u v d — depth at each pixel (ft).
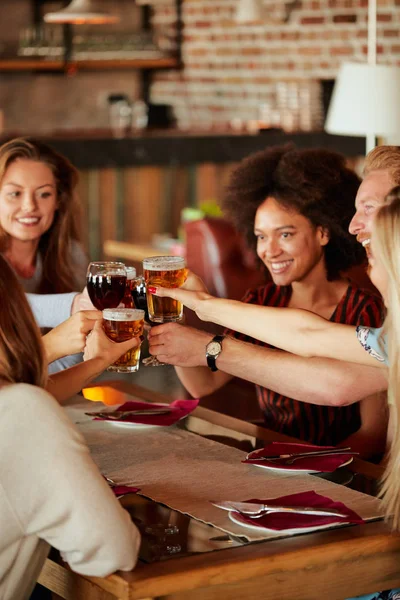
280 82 25.73
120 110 26.96
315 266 8.97
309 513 5.90
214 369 7.69
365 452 8.47
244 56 26.78
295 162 8.73
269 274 9.73
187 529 5.74
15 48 27.91
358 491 6.50
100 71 29.12
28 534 5.20
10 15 27.71
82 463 5.18
